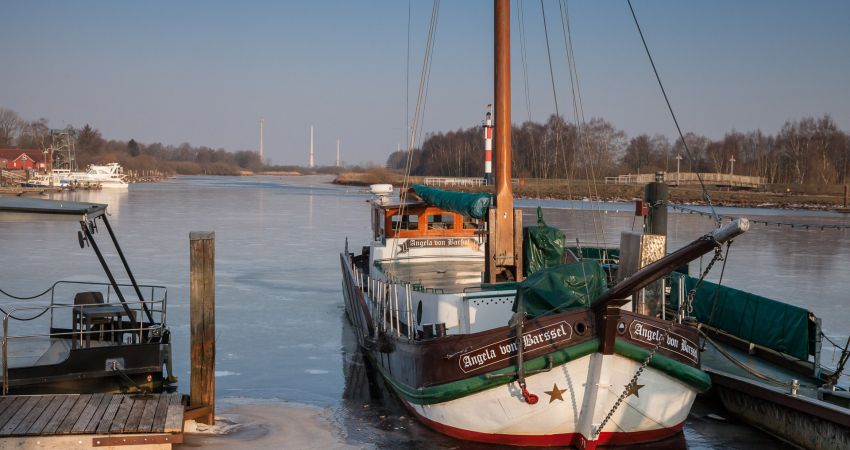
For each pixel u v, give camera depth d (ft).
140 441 39.88
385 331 53.36
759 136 483.51
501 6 50.06
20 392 46.29
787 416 44.16
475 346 41.75
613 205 277.03
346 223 194.59
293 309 84.28
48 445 39.22
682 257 35.86
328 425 47.91
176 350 65.26
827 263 121.19
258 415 49.57
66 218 49.24
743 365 47.60
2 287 91.35
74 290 89.35
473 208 51.75
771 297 89.45
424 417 46.91
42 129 642.22
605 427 42.24
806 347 49.21
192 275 46.11
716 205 283.38
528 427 42.09
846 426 39.45
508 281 50.90
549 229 52.49
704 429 47.26
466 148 414.82
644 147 488.44
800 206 272.10
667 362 40.86
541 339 40.34
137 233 159.53
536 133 308.60
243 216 213.87
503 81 50.39
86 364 47.01
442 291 48.21
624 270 46.91
